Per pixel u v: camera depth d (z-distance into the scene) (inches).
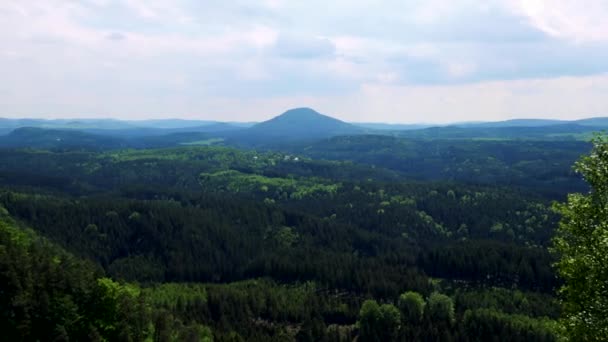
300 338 6033.5
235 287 7736.2
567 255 1782.7
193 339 5039.4
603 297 1632.6
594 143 1791.3
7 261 4478.3
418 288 7386.8
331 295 7544.3
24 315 4207.7
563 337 1744.6
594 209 1716.3
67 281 4645.7
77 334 4352.9
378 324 6176.2
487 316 6048.2
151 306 5541.3
